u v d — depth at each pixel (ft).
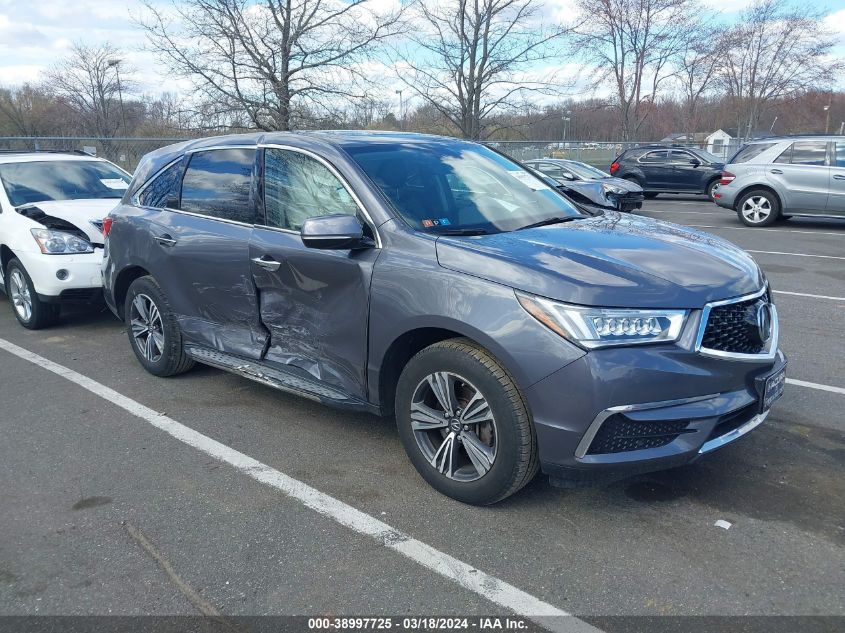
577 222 13.55
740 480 12.10
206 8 45.44
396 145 14.24
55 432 14.78
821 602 8.99
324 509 11.50
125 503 11.83
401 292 11.49
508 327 10.23
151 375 18.28
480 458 11.03
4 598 9.45
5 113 97.25
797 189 44.70
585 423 9.83
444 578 9.66
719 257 11.54
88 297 22.25
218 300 15.33
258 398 16.49
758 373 10.76
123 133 94.12
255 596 9.37
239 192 14.97
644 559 9.96
